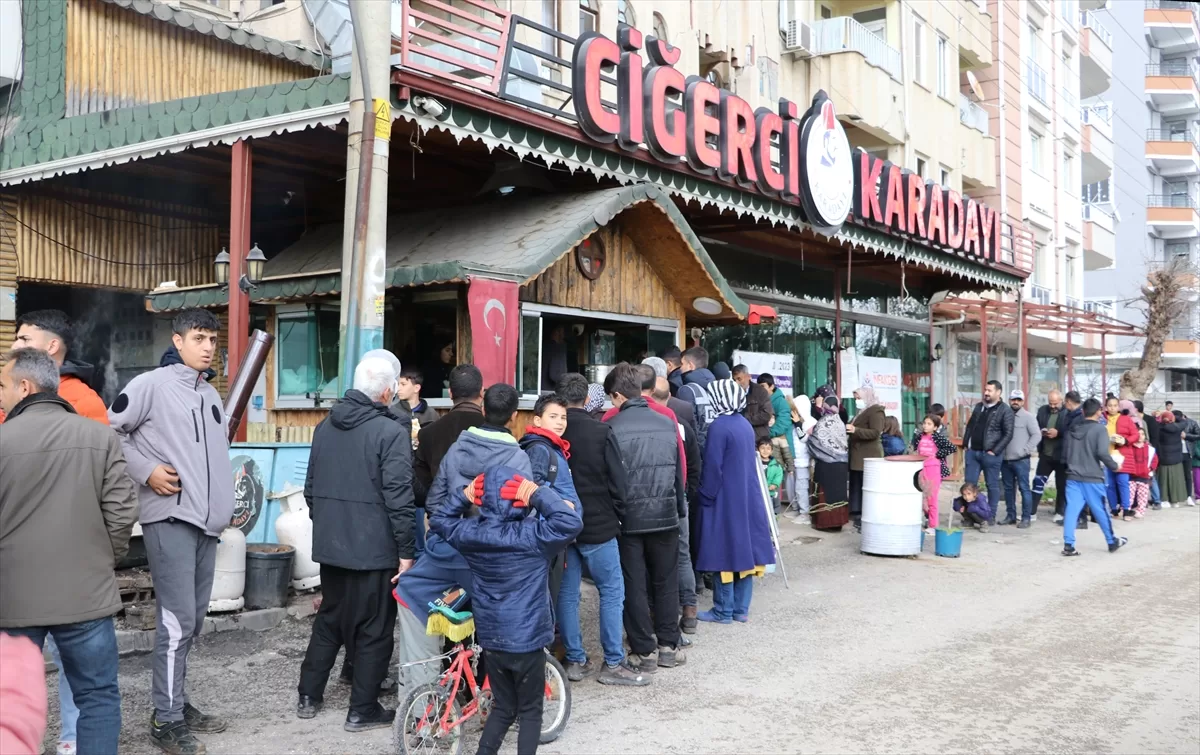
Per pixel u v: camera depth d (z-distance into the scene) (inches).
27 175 372.2
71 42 385.7
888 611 319.3
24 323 181.2
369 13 287.9
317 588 295.7
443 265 307.9
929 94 893.8
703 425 328.8
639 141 377.1
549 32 344.5
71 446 149.5
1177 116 1988.2
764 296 620.4
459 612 185.8
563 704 199.2
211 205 459.8
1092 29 1385.3
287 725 202.2
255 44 438.3
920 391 839.1
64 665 153.1
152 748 186.2
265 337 298.8
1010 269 699.4
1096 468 441.4
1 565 144.5
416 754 183.0
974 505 522.3
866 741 199.0
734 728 206.7
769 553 302.2
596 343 409.1
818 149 479.8
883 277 763.4
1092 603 336.5
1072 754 192.9
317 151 362.0
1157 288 1098.7
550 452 199.6
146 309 442.3
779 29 732.7
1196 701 227.5
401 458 196.9
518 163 390.3
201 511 185.8
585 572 255.6
